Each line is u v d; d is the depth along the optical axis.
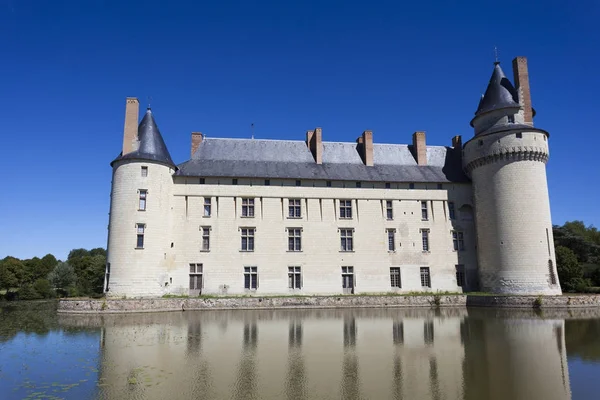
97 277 60.69
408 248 39.41
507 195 36.50
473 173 40.00
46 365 15.10
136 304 30.69
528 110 38.53
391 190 40.16
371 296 34.44
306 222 38.47
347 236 38.91
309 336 20.44
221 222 37.28
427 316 27.92
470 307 33.75
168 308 31.41
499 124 38.28
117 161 34.62
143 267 33.19
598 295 32.81
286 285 37.12
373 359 15.71
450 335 20.53
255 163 40.12
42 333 21.80
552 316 27.48
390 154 43.47
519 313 29.25
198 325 24.16
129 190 33.94
